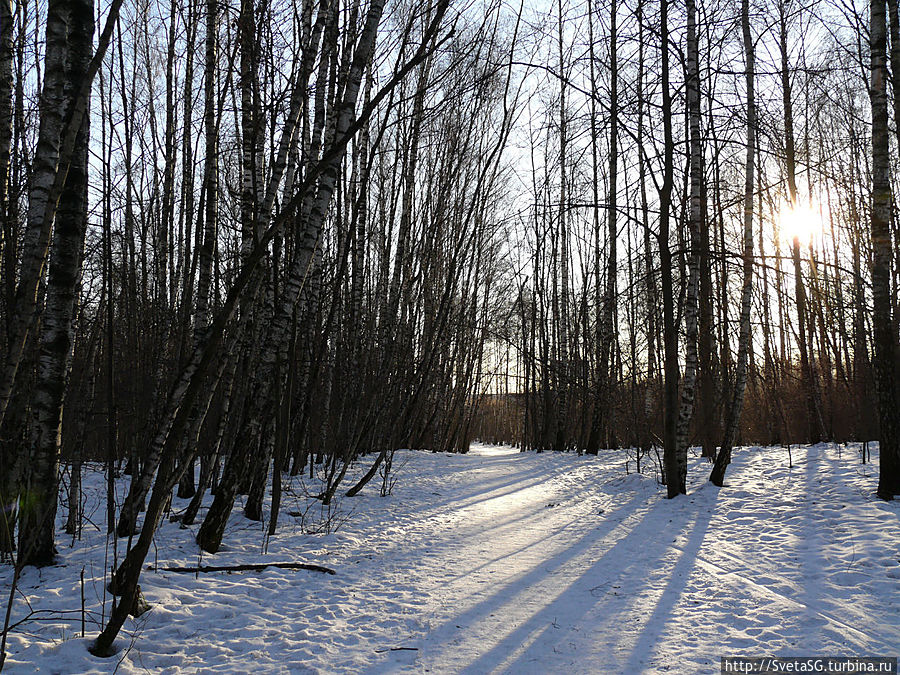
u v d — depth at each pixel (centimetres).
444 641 430
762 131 936
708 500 966
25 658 362
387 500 1074
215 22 686
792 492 922
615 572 611
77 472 691
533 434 2750
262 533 737
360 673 375
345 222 1347
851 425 1744
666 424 1045
